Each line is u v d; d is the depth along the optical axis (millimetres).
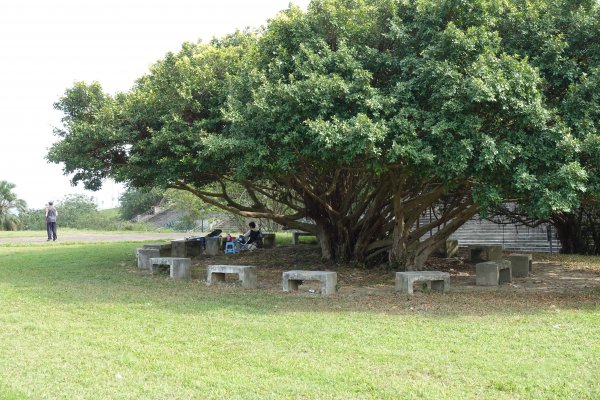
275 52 11383
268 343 6387
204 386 4965
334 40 11211
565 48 10297
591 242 21078
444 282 10305
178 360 5727
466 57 9445
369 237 14945
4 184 43688
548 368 5418
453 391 4828
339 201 15219
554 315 7926
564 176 8531
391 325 7289
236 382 5055
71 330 6992
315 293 10094
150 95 12516
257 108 10055
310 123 9047
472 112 9180
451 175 9164
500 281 12031
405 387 4910
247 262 16250
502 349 6117
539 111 8867
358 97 9539
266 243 21219
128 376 5242
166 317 7781
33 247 21641
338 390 4855
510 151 8836
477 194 9539
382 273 13273
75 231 37438
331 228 15602
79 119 13547
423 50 9609
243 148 10375
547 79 10055
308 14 11281
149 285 11016
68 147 12664
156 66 14133
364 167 10453
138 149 12594
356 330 7012
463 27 10070
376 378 5152
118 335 6746
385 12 10820
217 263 16094
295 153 10211
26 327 7145
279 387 4918
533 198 9117
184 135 11672
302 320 7609
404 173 10797
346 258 15242
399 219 13273
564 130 8938
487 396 4715
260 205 16172
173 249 17250
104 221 48125
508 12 10602
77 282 11359
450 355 5879
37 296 9492
